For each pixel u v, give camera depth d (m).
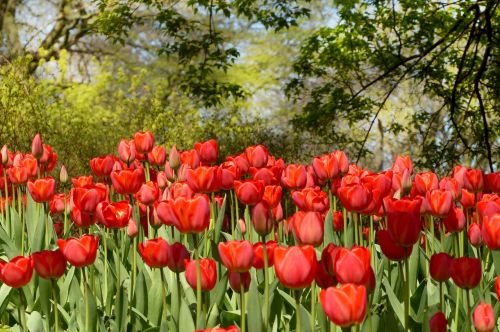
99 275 3.80
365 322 2.65
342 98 11.48
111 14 10.70
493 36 9.86
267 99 26.86
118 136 11.49
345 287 1.94
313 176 4.33
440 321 2.33
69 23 22.42
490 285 3.56
